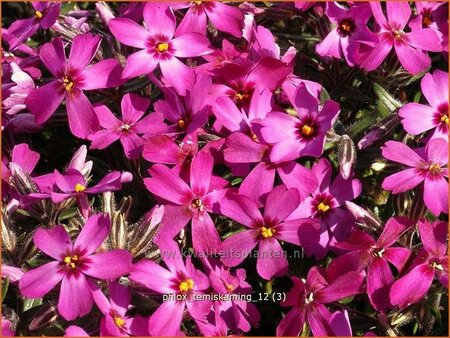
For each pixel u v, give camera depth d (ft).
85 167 0.40
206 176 0.38
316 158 0.42
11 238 0.38
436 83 0.40
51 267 0.34
